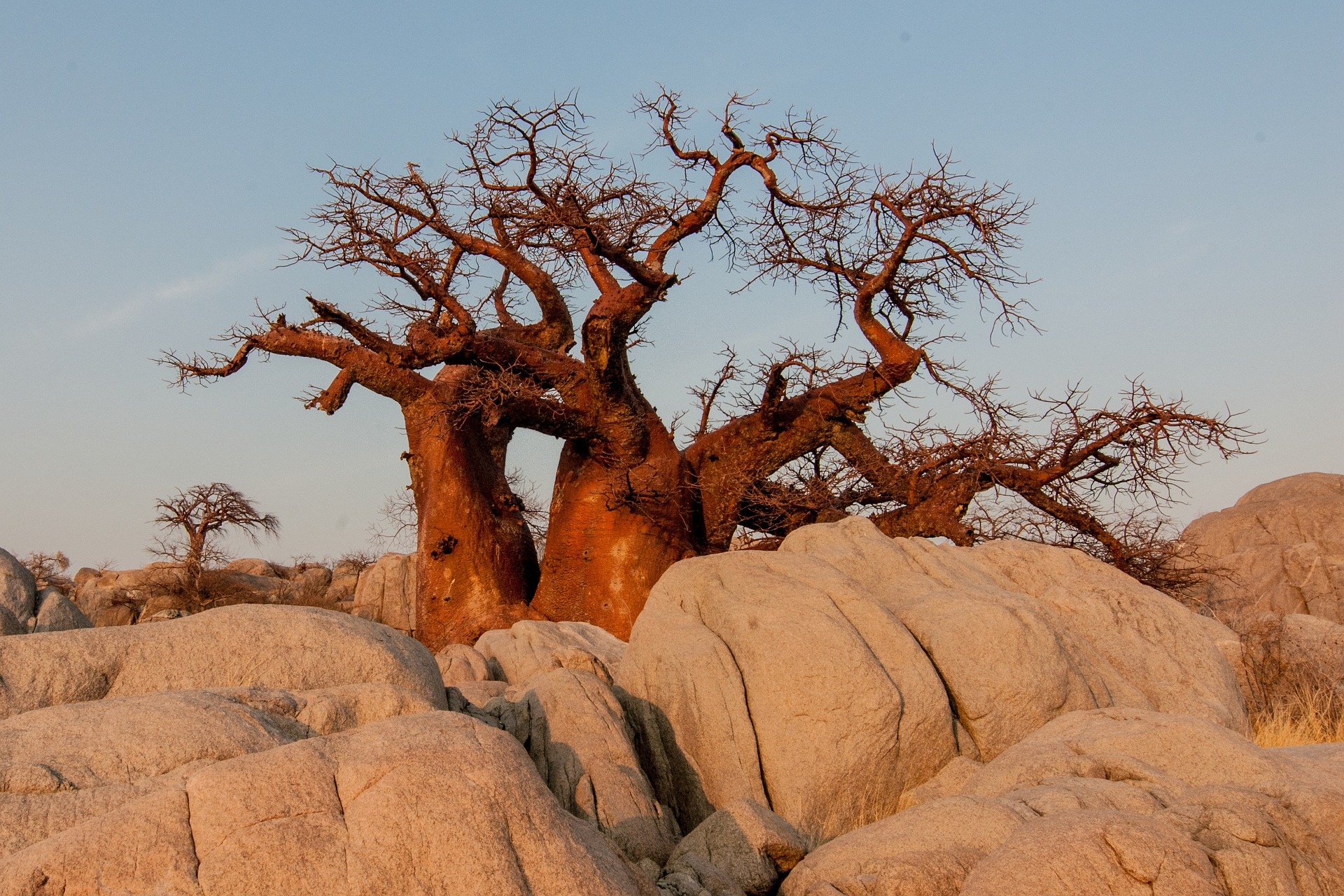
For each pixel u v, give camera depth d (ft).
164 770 20.70
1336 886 18.69
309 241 65.62
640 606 62.54
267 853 16.65
